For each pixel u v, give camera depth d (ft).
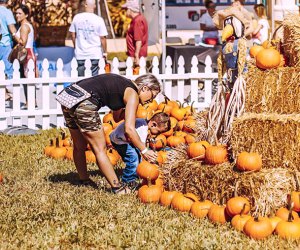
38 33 62.28
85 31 46.57
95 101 26.55
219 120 27.30
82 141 28.48
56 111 45.85
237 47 27.61
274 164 24.71
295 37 25.75
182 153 27.58
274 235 22.17
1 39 52.21
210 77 47.73
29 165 33.06
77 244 21.81
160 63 63.72
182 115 37.11
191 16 73.15
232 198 23.50
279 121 24.43
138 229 23.00
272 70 25.70
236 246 21.24
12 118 45.85
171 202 25.39
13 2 62.49
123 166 32.48
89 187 28.63
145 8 69.26
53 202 26.13
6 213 24.67
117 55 72.28
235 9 49.08
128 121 26.30
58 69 45.83
